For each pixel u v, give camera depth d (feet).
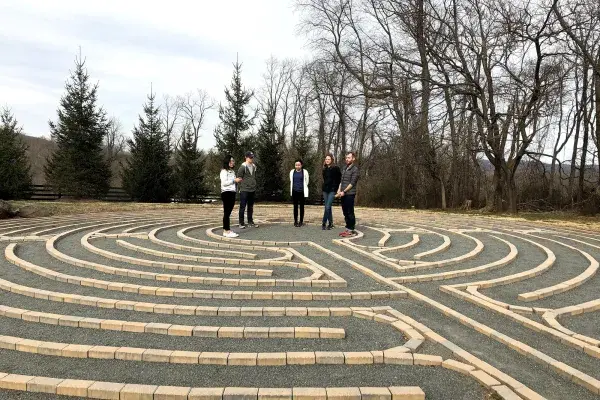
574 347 12.31
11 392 9.37
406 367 10.84
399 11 72.59
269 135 87.51
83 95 74.43
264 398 9.14
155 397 9.16
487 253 26.73
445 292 17.71
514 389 9.67
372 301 16.48
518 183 83.20
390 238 31.76
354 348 12.03
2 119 70.74
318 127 130.21
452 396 9.50
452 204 87.10
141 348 11.50
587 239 35.12
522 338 12.98
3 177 65.57
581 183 75.72
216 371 10.50
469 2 80.43
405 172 92.22
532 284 19.54
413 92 71.20
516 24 57.41
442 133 71.20
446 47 68.13
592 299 17.39
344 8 94.63
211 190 88.89
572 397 9.67
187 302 15.83
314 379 10.16
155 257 23.17
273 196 86.69
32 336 12.48
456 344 12.51
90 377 10.11
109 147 159.02
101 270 20.12
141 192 75.66
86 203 59.93
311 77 106.11
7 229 32.53
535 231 38.47
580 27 54.95
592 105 74.95
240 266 21.67
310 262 22.17
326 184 35.58
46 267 20.72
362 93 90.89
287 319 14.26
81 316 14.20
